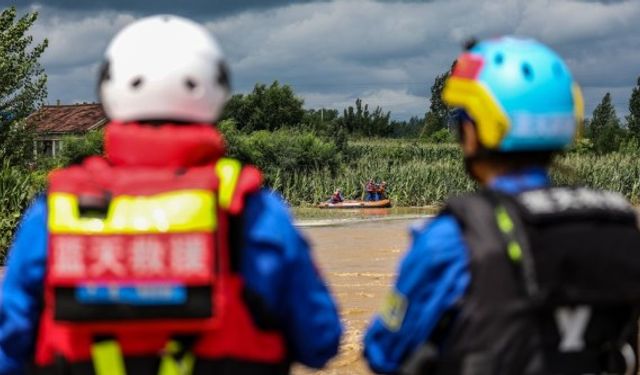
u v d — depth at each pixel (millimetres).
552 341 2863
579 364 2891
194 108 2998
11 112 34625
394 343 3078
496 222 2904
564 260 2855
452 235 2934
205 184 2828
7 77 33812
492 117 3066
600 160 47938
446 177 45094
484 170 3189
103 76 3062
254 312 2922
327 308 3068
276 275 2934
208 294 2773
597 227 2928
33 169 37375
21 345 3088
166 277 2760
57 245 2816
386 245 21891
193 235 2779
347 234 25781
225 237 2879
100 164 2977
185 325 2791
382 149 61688
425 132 129250
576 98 3176
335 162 48125
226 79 3121
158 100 2963
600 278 2873
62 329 2887
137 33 3035
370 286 14055
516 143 3078
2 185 20109
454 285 2896
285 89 92438
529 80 3061
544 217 2893
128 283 2766
